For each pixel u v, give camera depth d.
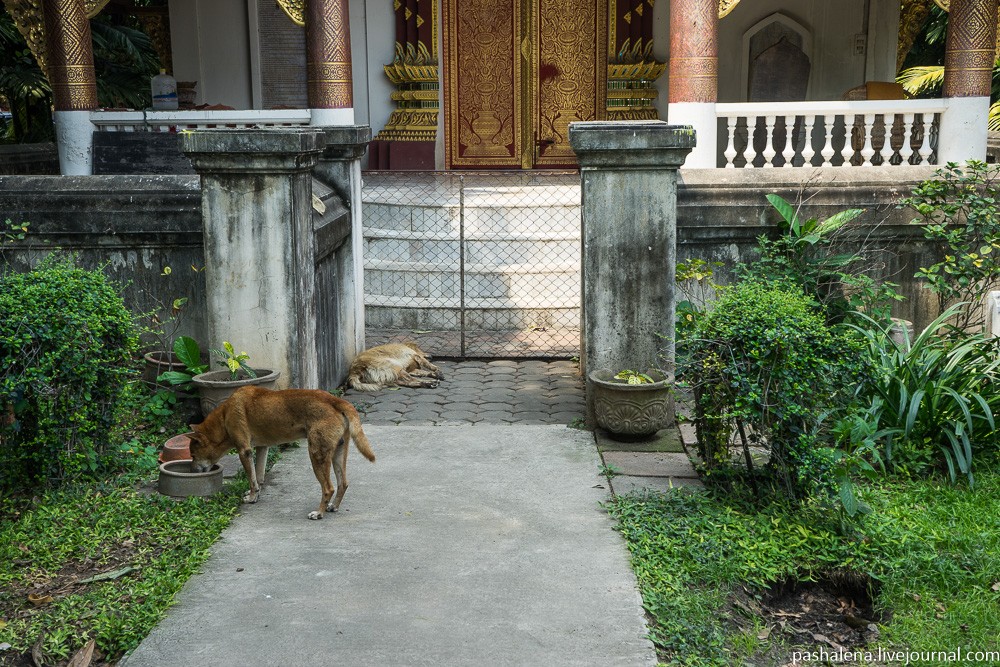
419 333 8.80
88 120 9.04
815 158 12.60
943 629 3.79
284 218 5.58
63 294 4.81
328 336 6.68
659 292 5.73
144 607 3.69
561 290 8.94
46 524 4.45
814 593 4.18
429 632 3.54
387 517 4.59
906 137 7.91
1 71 13.44
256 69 12.62
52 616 3.64
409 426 6.00
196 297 6.37
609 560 4.13
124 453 5.27
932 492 4.91
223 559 4.14
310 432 4.56
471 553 4.20
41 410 4.75
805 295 6.14
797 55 12.37
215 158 5.51
